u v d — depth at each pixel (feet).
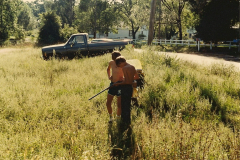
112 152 11.85
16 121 15.05
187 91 21.03
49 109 16.98
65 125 14.32
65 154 11.08
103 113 16.67
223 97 19.80
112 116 15.70
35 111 16.67
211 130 14.32
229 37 78.54
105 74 28.09
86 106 18.02
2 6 142.10
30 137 13.00
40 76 28.22
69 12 200.34
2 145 11.50
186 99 19.53
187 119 16.49
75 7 171.22
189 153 10.84
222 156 10.92
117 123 14.78
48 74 28.58
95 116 16.03
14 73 29.66
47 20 120.78
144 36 183.83
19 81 25.03
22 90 21.54
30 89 21.89
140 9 141.18
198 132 13.88
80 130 14.17
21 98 18.98
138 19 140.46
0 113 16.46
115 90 15.49
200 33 81.87
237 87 23.31
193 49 81.97
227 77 28.76
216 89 22.59
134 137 13.07
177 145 11.43
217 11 76.02
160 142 11.78
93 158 9.97
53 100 19.15
